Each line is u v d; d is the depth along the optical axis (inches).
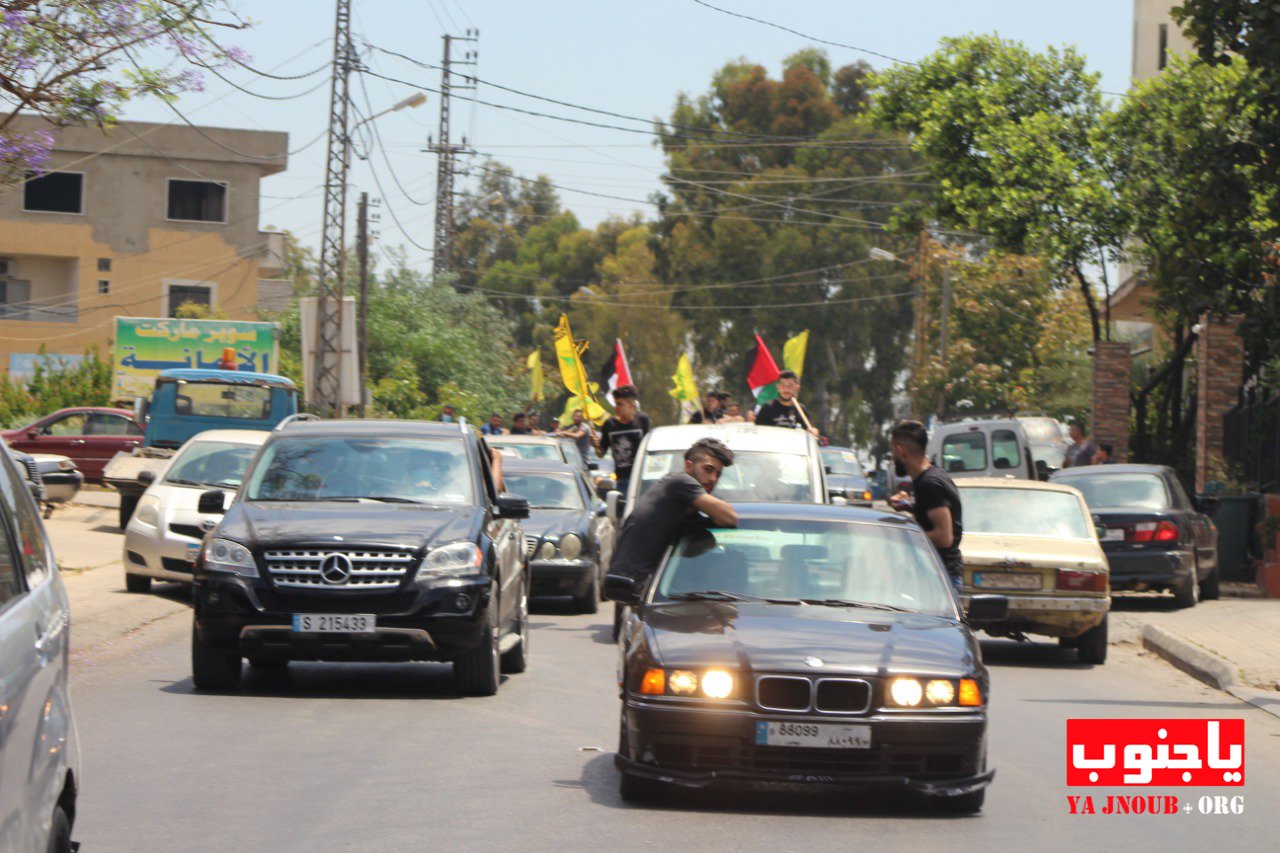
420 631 651.5
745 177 4530.0
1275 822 483.8
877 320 4355.3
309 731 579.2
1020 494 943.7
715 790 496.4
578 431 1659.7
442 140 3671.3
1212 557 1261.1
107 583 1100.5
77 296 3550.7
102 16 912.9
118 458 1470.2
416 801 465.1
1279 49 872.9
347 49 2087.8
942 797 477.4
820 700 454.6
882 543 539.8
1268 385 1528.1
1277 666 806.5
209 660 668.7
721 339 4434.1
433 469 732.7
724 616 496.1
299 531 660.7
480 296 3595.0
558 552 1081.4
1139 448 2005.4
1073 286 3417.8
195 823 431.5
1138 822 475.5
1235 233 981.2
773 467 935.7
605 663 818.8
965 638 490.9
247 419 1585.9
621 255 5054.1
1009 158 1993.1
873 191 4370.1
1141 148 1914.4
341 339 2064.5
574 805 466.9
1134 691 772.6
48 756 282.0
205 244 3595.0
